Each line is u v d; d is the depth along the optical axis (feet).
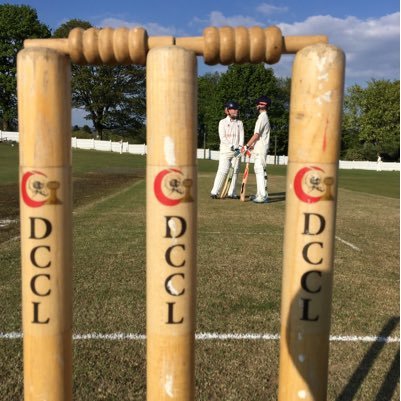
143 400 8.30
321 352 5.68
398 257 18.84
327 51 5.11
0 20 170.81
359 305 13.19
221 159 36.65
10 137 155.63
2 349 9.99
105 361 9.59
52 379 5.74
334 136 5.25
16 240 20.44
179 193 5.26
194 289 5.59
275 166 122.52
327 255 5.46
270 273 16.05
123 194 39.78
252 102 161.79
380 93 178.50
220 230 23.53
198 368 9.36
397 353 10.25
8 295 13.28
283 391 5.86
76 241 20.25
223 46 5.27
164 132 5.16
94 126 192.34
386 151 173.06
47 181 5.34
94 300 13.01
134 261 17.04
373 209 33.22
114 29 5.40
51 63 5.22
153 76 5.13
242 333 11.02
